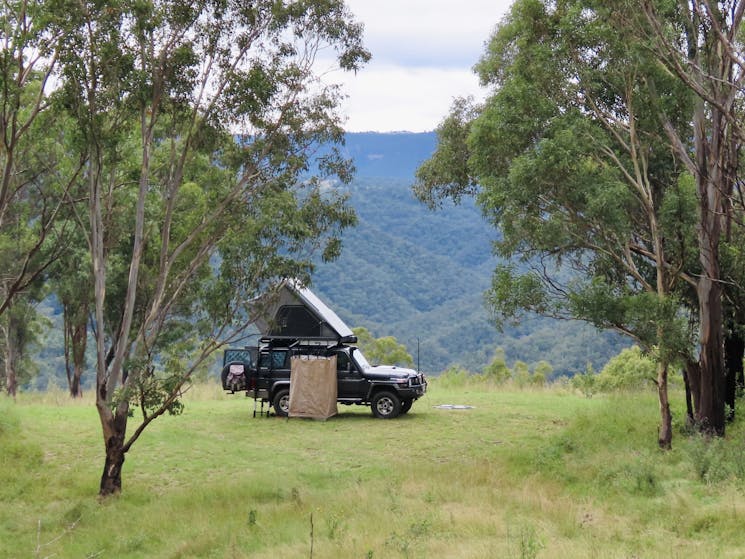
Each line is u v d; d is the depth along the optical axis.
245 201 19.19
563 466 19.14
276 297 19.48
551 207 20.89
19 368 50.97
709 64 19.97
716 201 20.25
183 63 17.52
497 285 20.59
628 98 20.39
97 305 18.03
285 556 12.41
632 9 19.08
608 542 12.81
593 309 19.73
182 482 19.39
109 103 17.44
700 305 20.73
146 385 18.11
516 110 21.00
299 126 19.25
